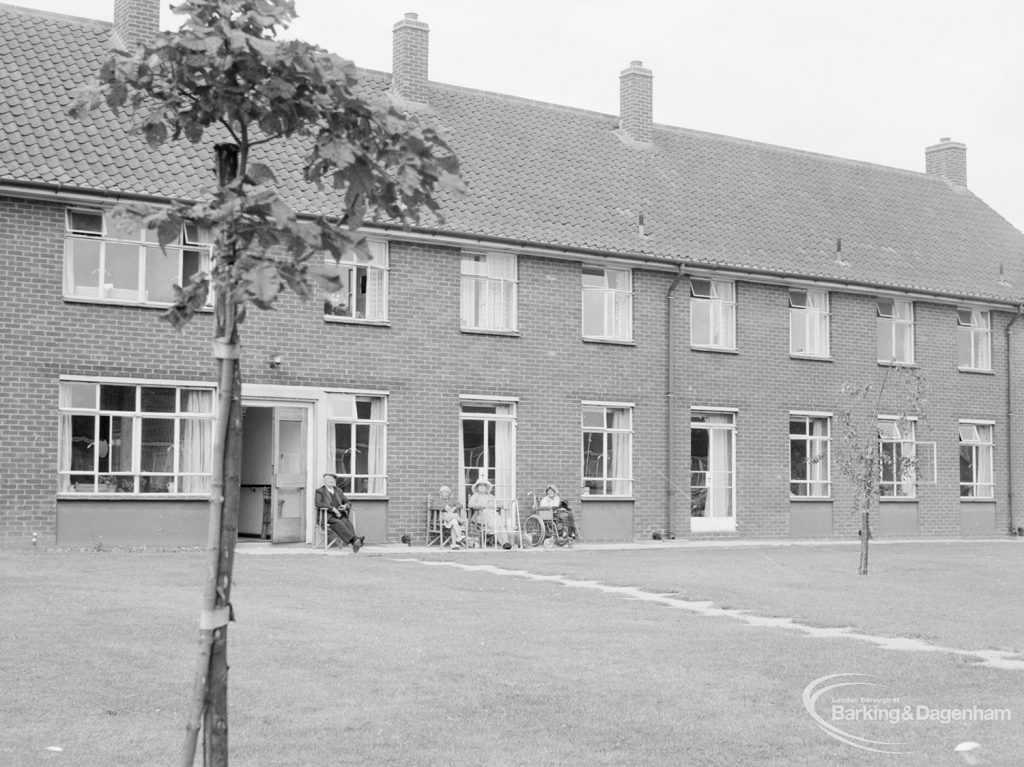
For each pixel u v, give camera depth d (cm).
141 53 557
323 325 2517
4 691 938
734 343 3139
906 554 2680
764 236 3275
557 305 2845
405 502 2614
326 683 1006
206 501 2364
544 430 2811
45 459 2208
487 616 1434
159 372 2319
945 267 3603
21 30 2494
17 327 2191
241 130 597
